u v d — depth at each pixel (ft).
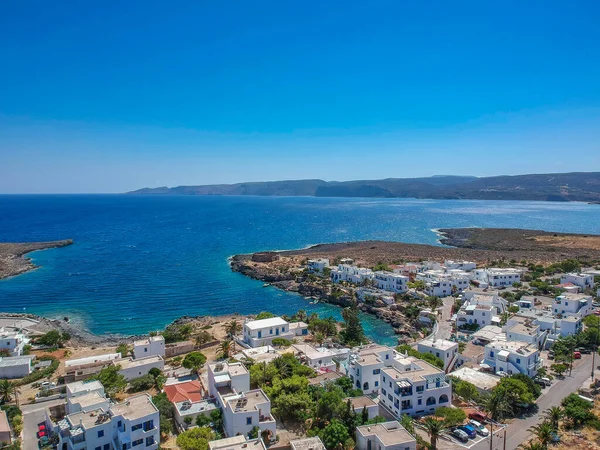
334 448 224.74
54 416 259.39
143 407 233.14
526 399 272.10
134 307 599.16
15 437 243.81
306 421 258.78
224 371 288.92
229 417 235.40
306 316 531.91
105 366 345.92
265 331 426.92
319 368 347.56
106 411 234.38
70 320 547.08
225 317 554.87
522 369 317.42
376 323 538.47
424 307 556.51
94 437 217.15
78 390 272.72
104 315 565.94
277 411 258.16
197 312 583.58
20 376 353.92
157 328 520.42
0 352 382.83
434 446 229.45
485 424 258.98
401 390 266.36
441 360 343.67
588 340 383.45
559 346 371.35
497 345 343.46
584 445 232.53
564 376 328.90
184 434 228.02
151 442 223.92
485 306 478.59
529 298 554.87
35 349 432.25
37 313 572.92
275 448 228.22
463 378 311.47
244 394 254.06
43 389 317.83
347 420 241.35
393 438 217.36
